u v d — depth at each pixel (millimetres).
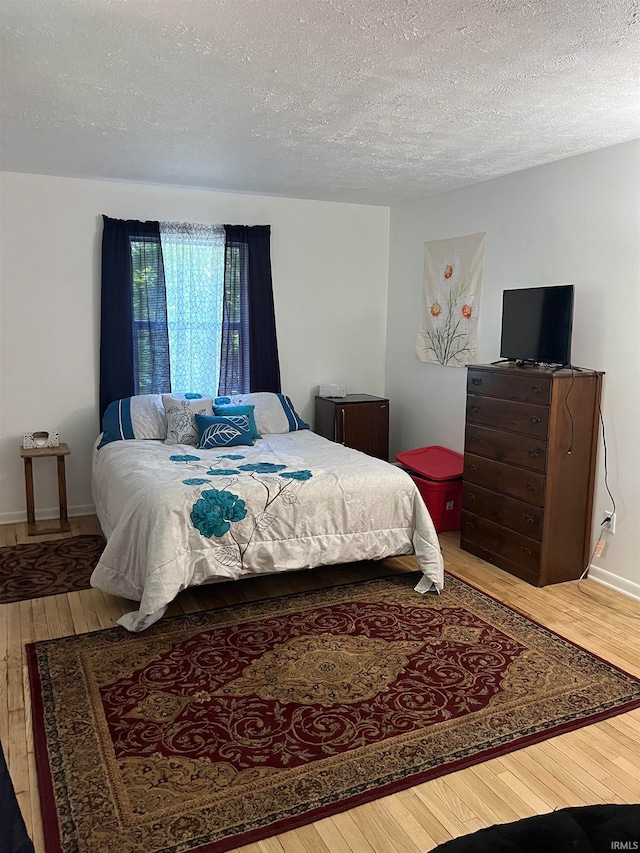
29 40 2287
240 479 3535
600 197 3734
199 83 2707
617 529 3744
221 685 2715
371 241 5840
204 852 1863
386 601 3574
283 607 3482
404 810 2039
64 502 4613
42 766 2207
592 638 3176
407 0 1960
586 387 3707
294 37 2242
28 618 3312
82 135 3537
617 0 1940
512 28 2148
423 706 2584
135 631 3133
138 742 2340
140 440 4730
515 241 4402
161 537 3129
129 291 4883
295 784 2141
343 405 5410
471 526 4340
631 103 2904
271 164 4195
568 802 2086
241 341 5355
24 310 4672
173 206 5020
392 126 3312
